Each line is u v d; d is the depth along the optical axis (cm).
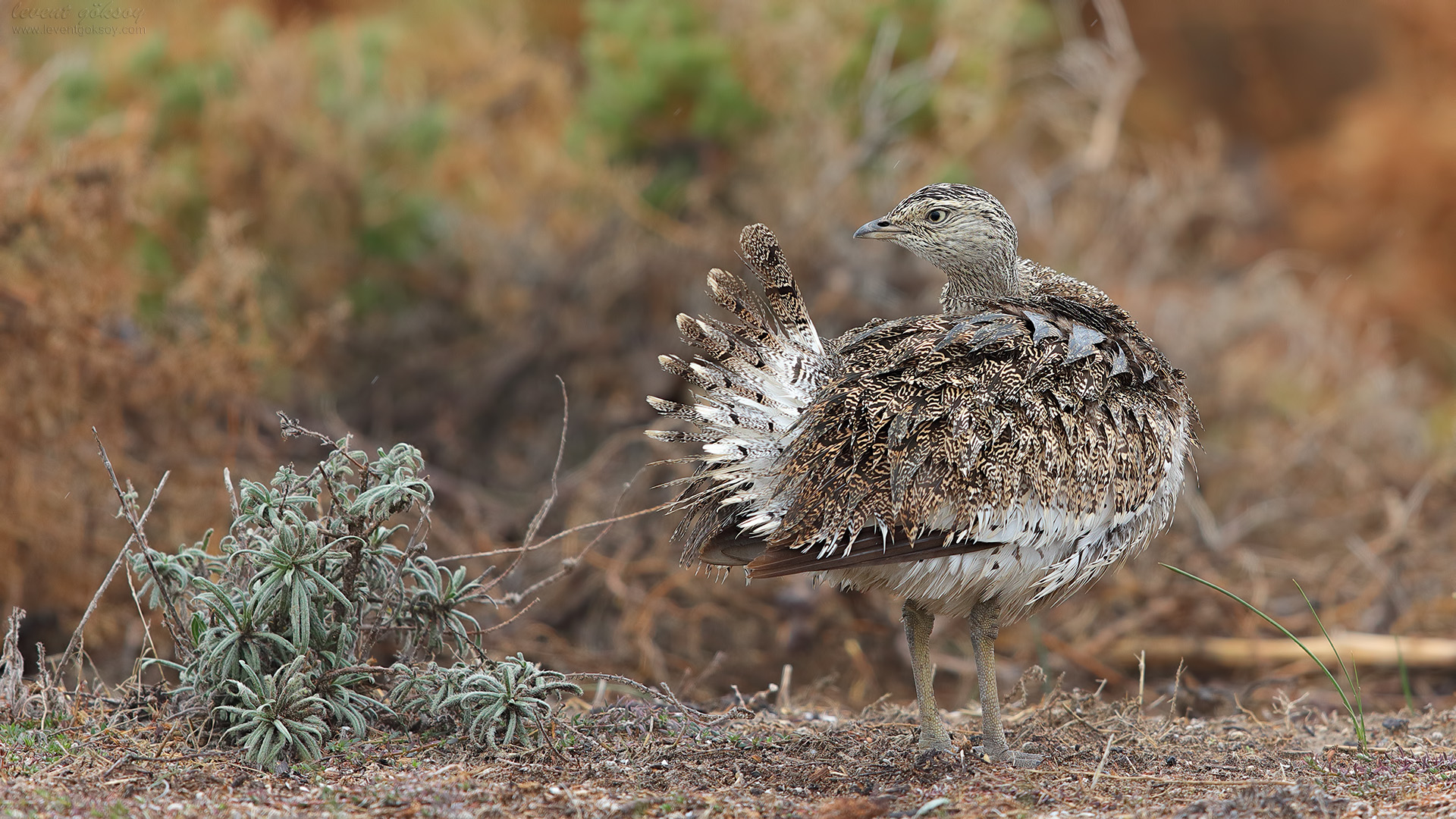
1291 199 2216
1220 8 2430
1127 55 1853
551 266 1532
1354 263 2139
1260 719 984
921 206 809
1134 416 695
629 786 648
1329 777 690
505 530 1280
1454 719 843
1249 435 1531
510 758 671
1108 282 1656
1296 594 1270
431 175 1595
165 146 1466
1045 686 1090
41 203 1130
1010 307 739
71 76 1396
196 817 579
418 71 1678
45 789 609
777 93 1553
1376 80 2366
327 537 708
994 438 648
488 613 1166
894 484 630
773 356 681
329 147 1500
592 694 1013
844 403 653
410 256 1541
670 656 1164
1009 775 682
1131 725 795
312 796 614
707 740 726
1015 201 1766
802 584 1178
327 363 1490
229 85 1513
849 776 673
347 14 1884
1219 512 1430
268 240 1488
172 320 1241
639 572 1234
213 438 1205
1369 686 1099
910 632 725
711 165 1572
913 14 1642
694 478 688
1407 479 1462
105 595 1137
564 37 2014
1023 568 671
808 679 1148
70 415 1127
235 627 680
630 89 1544
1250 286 1712
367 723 708
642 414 1402
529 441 1450
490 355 1506
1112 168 1817
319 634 692
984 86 1666
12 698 724
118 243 1305
